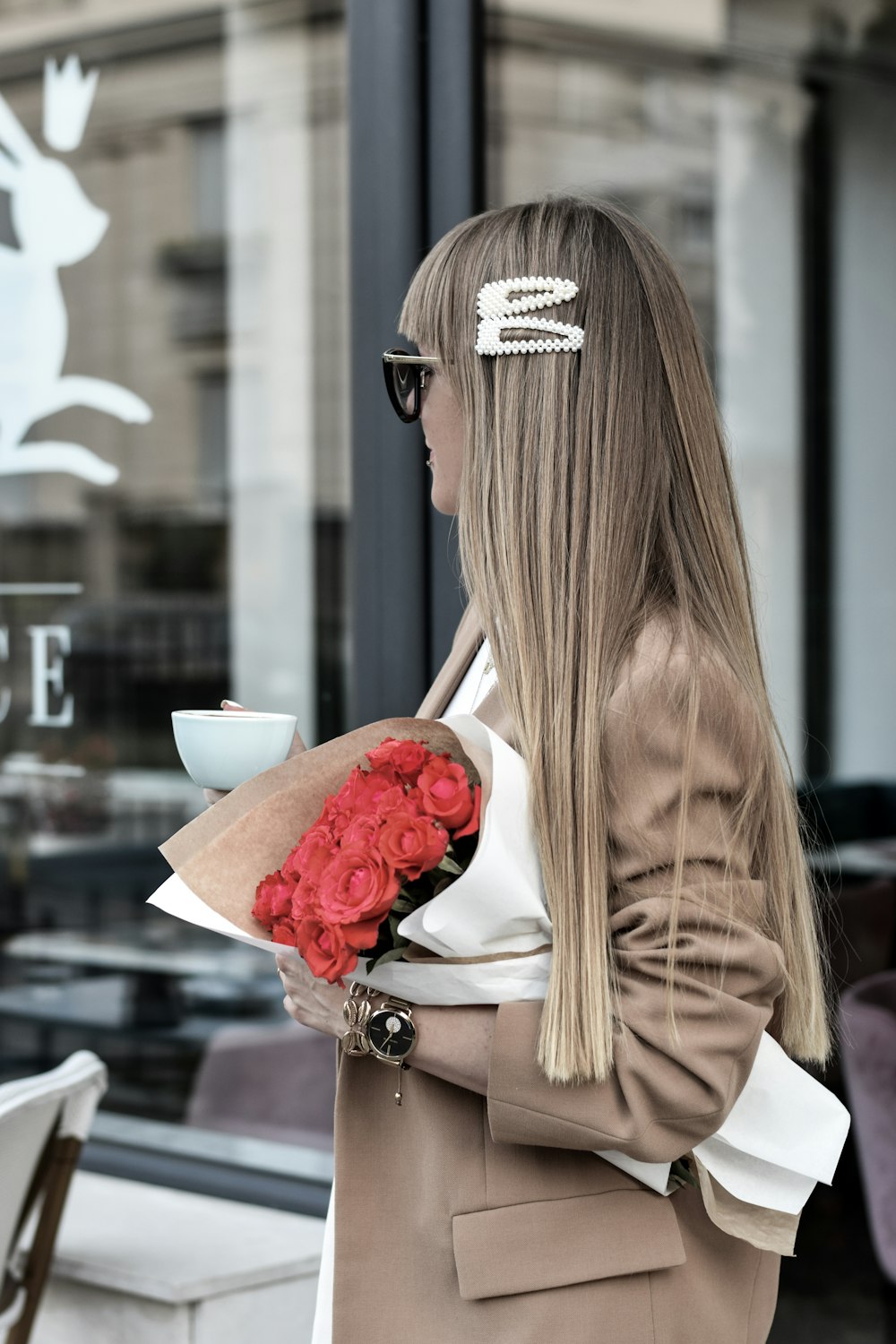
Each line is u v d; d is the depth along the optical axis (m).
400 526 2.49
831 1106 1.12
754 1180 1.13
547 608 1.12
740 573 1.19
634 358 1.16
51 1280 2.21
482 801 1.05
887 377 5.17
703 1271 1.16
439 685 1.43
